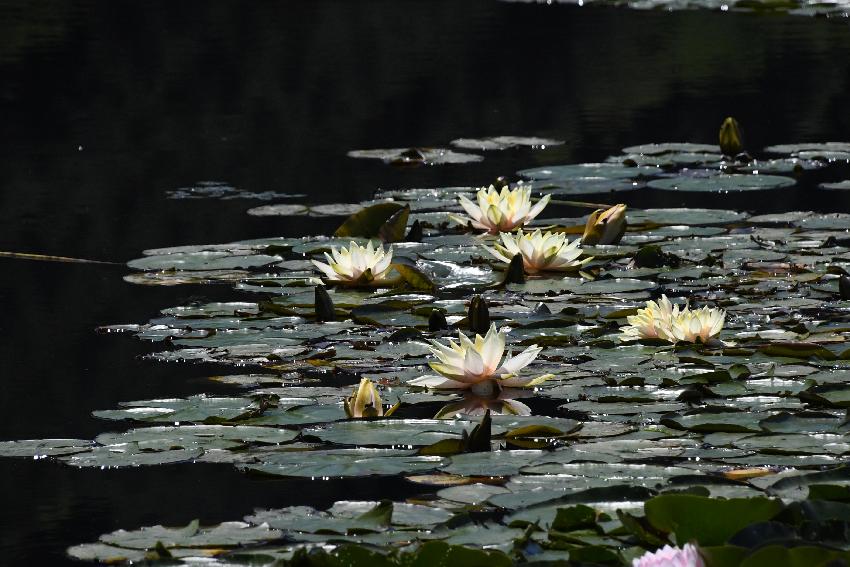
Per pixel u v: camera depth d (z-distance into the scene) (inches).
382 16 1433.3
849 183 636.1
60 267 500.1
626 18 1379.2
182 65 1097.4
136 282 467.8
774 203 600.1
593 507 228.2
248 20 1400.1
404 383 335.0
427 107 912.9
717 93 928.3
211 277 474.0
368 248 446.9
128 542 227.8
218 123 860.6
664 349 355.3
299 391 326.6
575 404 310.5
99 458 275.4
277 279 460.1
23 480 277.6
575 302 418.6
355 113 895.1
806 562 178.1
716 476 243.0
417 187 662.5
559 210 603.8
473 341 371.6
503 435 286.5
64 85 1003.9
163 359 367.9
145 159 741.9
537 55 1130.0
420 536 221.8
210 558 211.2
